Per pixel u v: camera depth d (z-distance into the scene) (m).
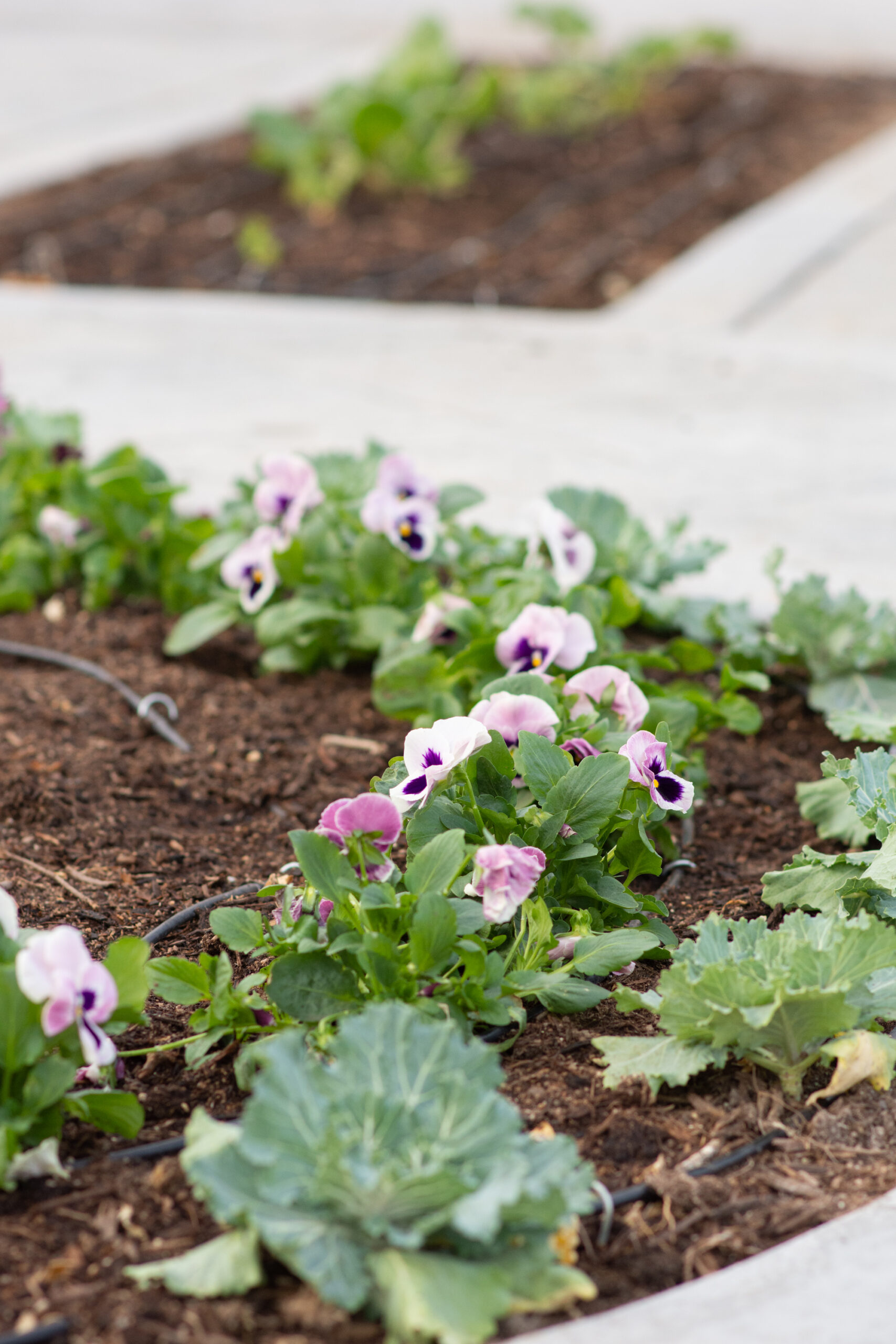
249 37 15.71
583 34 11.80
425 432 6.09
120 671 4.09
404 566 3.98
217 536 4.21
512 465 5.74
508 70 12.33
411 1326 1.82
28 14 17.11
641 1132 2.34
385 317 7.47
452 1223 1.95
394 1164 1.87
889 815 2.83
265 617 3.86
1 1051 2.12
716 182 9.82
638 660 3.45
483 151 10.66
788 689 4.07
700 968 2.45
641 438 6.04
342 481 4.23
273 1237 1.88
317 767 3.63
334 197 9.46
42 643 4.28
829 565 4.89
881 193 9.38
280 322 7.45
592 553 3.75
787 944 2.42
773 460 5.81
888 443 5.98
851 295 7.77
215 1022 2.45
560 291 7.94
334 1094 2.01
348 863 2.47
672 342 7.12
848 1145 2.35
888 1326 1.96
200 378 6.72
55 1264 2.04
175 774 3.56
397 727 3.83
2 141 10.93
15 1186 2.19
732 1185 2.25
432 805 2.64
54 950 2.10
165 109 12.05
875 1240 2.12
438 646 3.67
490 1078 2.09
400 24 16.55
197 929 2.92
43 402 6.36
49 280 8.10
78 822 3.31
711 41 12.66
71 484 4.43
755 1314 1.97
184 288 8.05
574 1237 2.09
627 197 9.58
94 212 9.31
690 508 5.37
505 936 2.64
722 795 3.58
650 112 11.79
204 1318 1.96
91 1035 2.13
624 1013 2.65
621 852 2.87
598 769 2.65
